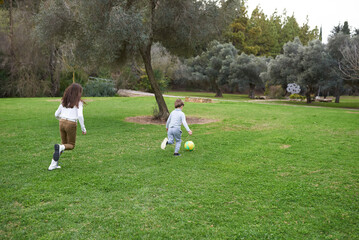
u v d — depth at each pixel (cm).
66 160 614
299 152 705
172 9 1183
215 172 545
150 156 656
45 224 340
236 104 2327
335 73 2788
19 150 694
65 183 472
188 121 1294
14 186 456
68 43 1227
